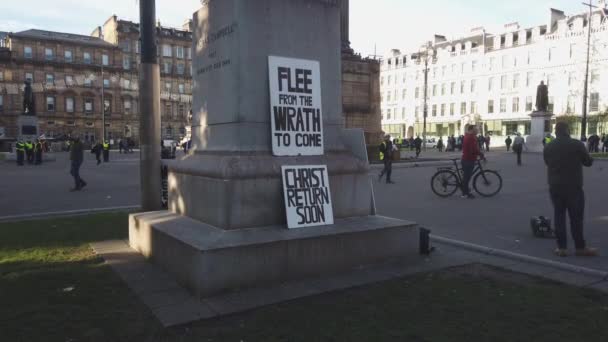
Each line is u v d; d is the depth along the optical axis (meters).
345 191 5.20
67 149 56.31
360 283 4.28
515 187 13.40
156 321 3.43
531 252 5.66
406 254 5.14
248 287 4.10
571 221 5.47
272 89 4.79
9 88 72.12
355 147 5.46
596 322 3.40
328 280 4.36
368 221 5.14
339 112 5.48
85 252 5.48
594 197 10.99
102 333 3.24
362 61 23.33
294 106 4.95
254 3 4.74
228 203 4.40
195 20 5.64
